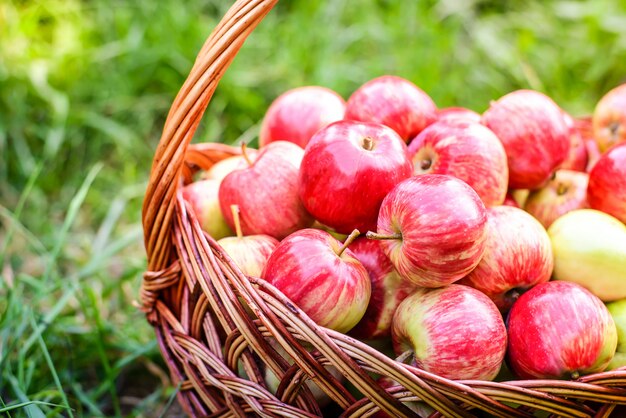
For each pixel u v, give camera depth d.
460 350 0.71
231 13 0.73
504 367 0.76
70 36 1.37
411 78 1.33
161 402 0.92
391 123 0.82
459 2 1.54
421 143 0.80
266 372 0.75
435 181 0.72
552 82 1.41
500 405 0.69
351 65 1.38
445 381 0.68
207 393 0.77
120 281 0.97
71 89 1.29
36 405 0.79
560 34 1.50
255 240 0.78
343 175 0.74
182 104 0.73
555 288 0.74
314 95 0.87
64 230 0.92
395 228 0.73
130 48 1.33
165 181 0.74
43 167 1.21
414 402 0.73
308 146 0.77
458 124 0.79
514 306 0.75
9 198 1.17
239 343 0.73
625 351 0.76
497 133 0.82
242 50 1.38
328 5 1.45
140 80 1.33
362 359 0.69
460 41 1.50
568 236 0.77
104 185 1.22
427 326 0.72
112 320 0.99
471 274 0.76
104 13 1.42
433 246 0.71
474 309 0.72
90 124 1.25
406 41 1.42
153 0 1.40
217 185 0.84
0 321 0.87
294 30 1.41
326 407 0.77
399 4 1.48
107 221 1.08
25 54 1.30
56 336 0.92
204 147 0.88
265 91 1.34
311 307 0.72
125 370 0.95
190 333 0.78
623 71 1.45
